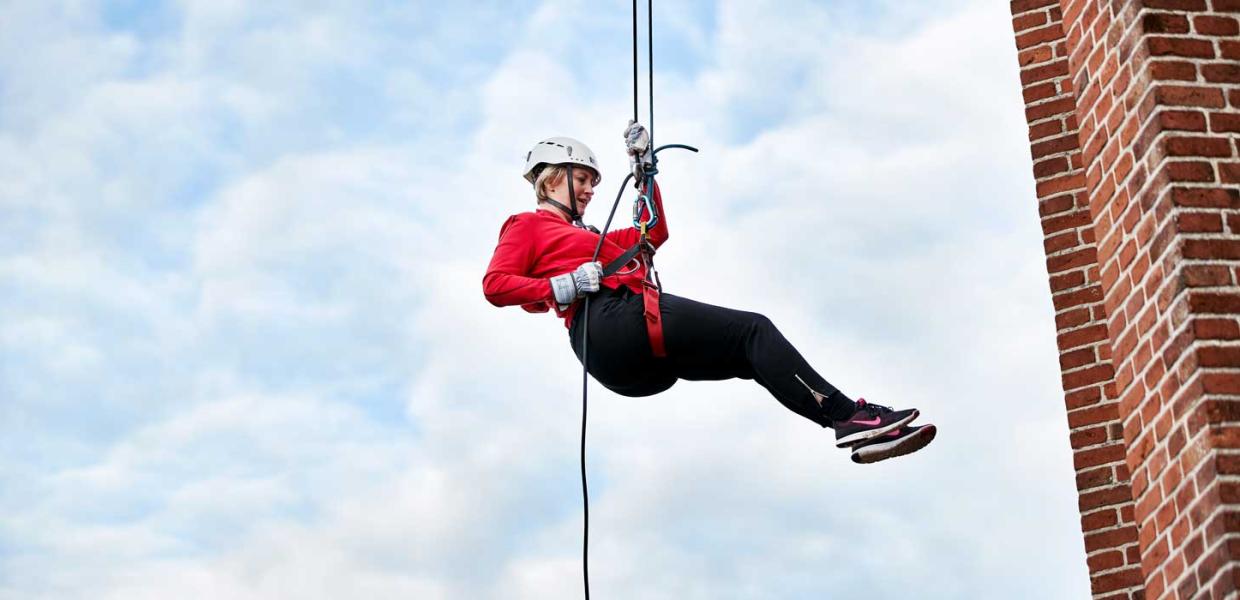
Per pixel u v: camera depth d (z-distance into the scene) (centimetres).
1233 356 787
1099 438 1078
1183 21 857
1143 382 832
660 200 910
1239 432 771
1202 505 773
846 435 806
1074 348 1105
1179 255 809
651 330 830
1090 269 1119
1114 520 1056
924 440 804
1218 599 753
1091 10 912
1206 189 820
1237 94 842
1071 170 1148
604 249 886
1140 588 1036
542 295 852
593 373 862
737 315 831
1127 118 866
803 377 817
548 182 924
